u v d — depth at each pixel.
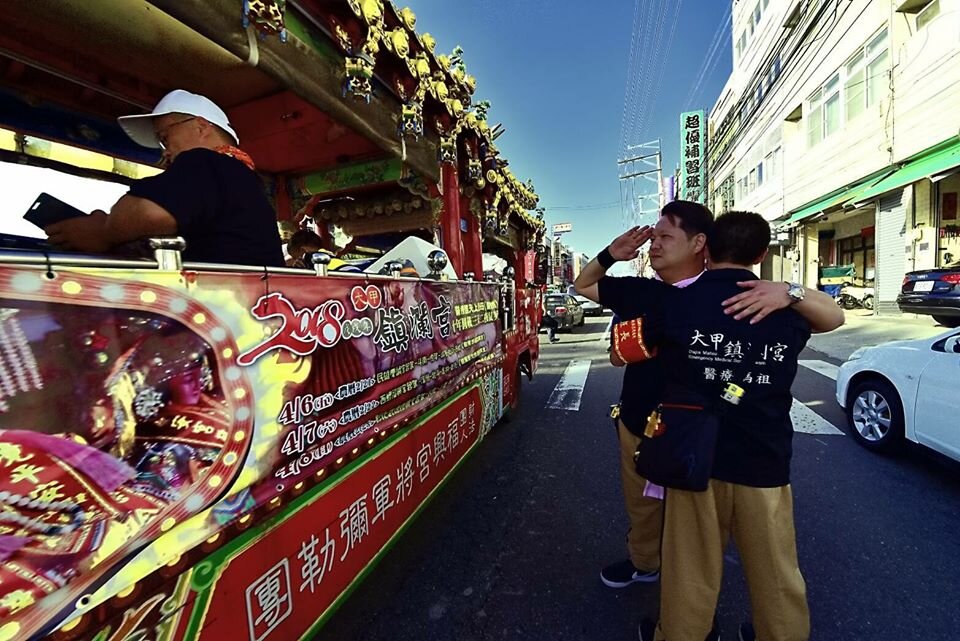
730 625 2.17
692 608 1.62
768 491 1.55
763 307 1.52
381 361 1.94
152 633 1.03
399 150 2.81
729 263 1.70
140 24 1.84
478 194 4.46
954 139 8.73
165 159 1.83
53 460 0.86
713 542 1.61
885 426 3.97
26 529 0.83
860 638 2.04
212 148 1.72
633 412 2.19
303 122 2.94
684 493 1.64
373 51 2.21
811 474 3.66
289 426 1.41
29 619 0.82
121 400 0.97
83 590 0.90
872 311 12.52
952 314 8.30
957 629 2.08
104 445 0.94
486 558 2.72
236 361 1.22
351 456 1.72
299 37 1.93
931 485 3.42
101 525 0.94
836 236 16.67
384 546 1.98
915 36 9.80
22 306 0.82
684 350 1.62
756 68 19.12
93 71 2.31
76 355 0.90
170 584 1.07
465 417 3.03
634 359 1.86
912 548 2.68
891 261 11.62
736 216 1.69
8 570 0.80
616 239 2.17
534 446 4.47
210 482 1.16
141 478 1.01
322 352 1.56
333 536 1.64
